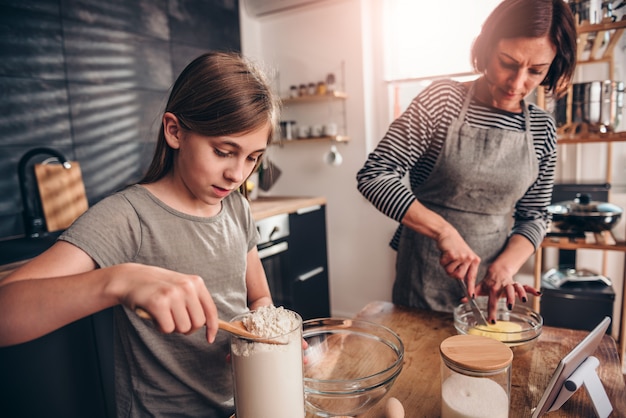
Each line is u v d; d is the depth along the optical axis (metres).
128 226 0.78
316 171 3.12
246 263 1.01
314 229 2.79
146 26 2.42
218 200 0.81
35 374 1.47
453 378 0.66
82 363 1.60
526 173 1.26
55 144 2.03
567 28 1.02
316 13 2.96
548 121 1.27
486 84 1.22
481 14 2.61
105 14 2.21
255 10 3.04
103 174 2.24
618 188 2.45
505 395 0.62
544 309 2.21
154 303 0.52
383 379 0.67
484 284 1.12
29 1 1.90
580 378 0.66
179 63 2.63
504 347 0.66
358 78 2.89
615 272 2.46
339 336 0.89
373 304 1.19
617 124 1.90
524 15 1.00
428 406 0.71
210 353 0.87
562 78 1.16
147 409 0.85
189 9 2.67
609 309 2.11
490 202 1.30
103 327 1.67
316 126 2.93
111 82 2.25
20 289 0.57
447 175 1.29
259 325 0.60
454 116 1.25
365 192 1.21
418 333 1.00
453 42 2.71
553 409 0.68
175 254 0.84
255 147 0.76
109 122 2.25
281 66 3.14
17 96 1.88
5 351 1.39
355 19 2.85
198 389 0.86
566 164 2.50
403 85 2.93
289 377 0.58
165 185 0.86
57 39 2.01
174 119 0.77
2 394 1.39
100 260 0.71
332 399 0.68
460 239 1.07
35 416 1.47
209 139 0.73
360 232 3.04
